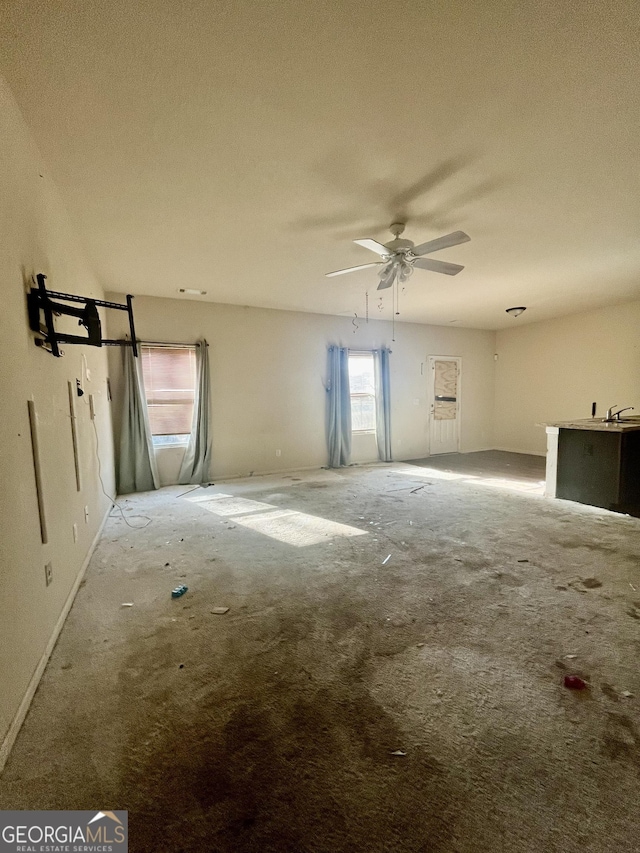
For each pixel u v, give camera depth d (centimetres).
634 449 417
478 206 290
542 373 764
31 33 145
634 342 622
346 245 356
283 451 640
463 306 621
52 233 241
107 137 206
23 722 146
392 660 179
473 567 276
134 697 159
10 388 157
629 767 126
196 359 557
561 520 379
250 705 154
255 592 244
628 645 189
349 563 285
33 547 172
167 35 148
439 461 728
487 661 178
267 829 109
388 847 105
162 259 386
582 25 148
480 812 113
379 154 226
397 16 143
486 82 175
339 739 138
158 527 369
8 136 170
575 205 290
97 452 361
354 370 708
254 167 236
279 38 151
